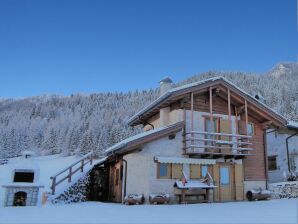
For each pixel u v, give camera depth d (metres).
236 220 8.16
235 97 19.34
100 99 148.25
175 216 9.30
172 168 17.05
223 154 17.58
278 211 10.64
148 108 19.56
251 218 8.59
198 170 17.83
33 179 19.80
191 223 7.61
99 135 70.19
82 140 63.22
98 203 16.34
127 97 147.62
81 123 90.25
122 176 17.16
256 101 19.64
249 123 20.47
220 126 19.02
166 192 16.52
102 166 21.16
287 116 55.03
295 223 7.43
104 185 20.62
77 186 17.89
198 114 18.66
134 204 15.40
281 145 27.83
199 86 17.97
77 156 57.31
